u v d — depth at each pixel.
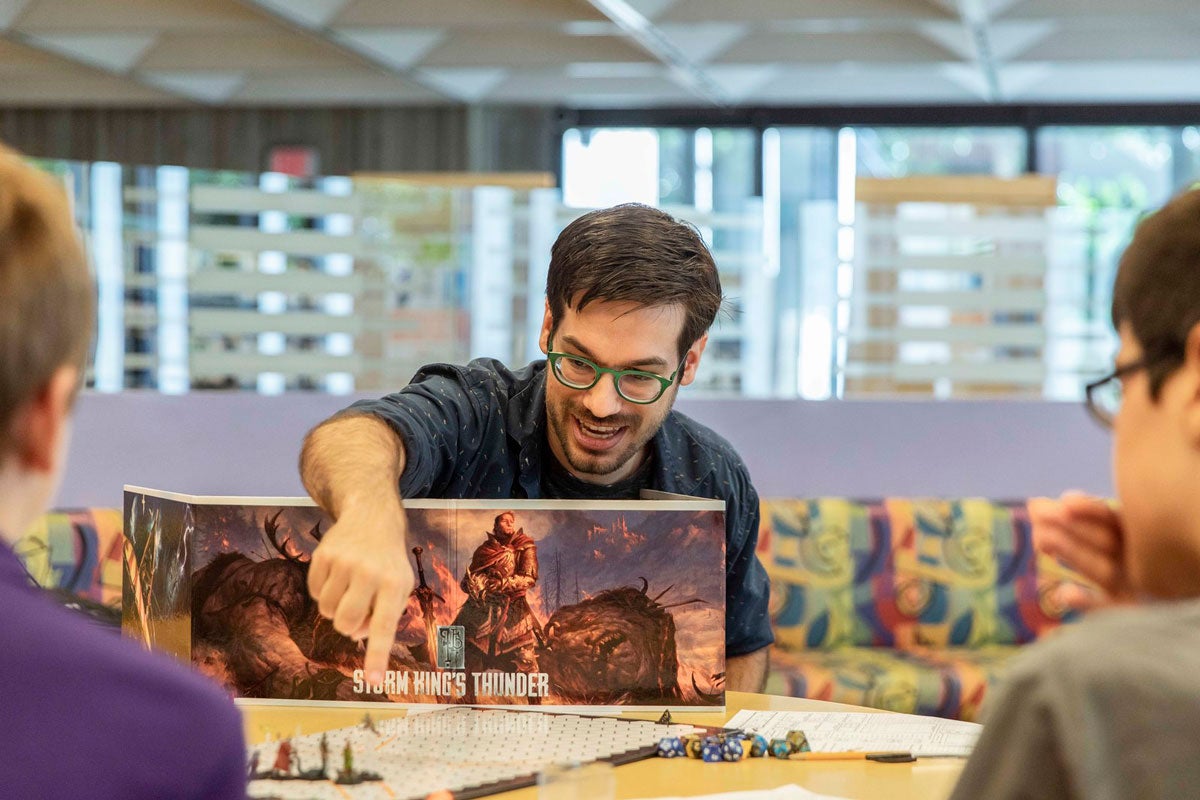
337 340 3.75
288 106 7.99
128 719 0.56
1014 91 7.12
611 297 1.39
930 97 7.22
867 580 3.47
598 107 7.84
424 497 1.50
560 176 7.91
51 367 0.58
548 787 0.86
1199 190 0.66
